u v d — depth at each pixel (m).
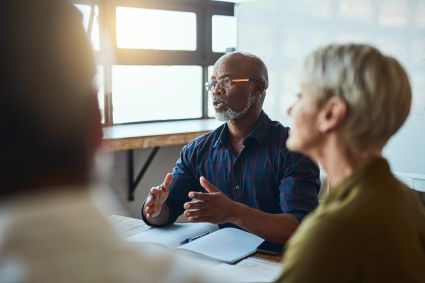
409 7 2.70
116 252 0.41
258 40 3.45
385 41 2.81
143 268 0.42
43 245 0.38
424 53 2.67
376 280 0.71
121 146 2.75
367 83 0.78
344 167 0.84
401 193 0.81
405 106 0.82
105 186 0.46
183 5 3.63
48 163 0.40
